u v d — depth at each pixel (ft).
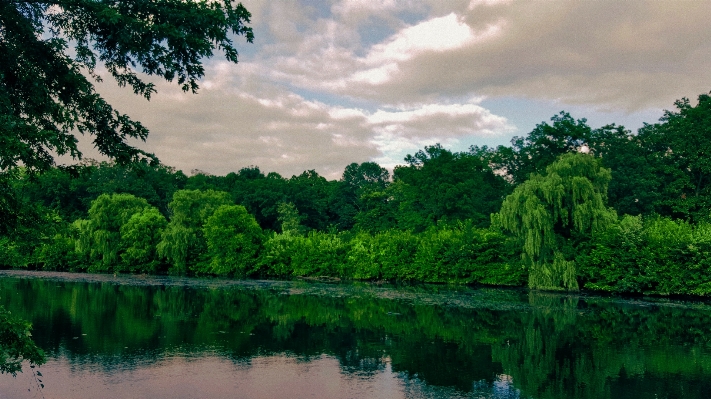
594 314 99.55
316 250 187.01
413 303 113.39
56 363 58.34
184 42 33.73
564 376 56.13
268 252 193.16
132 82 37.52
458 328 82.79
